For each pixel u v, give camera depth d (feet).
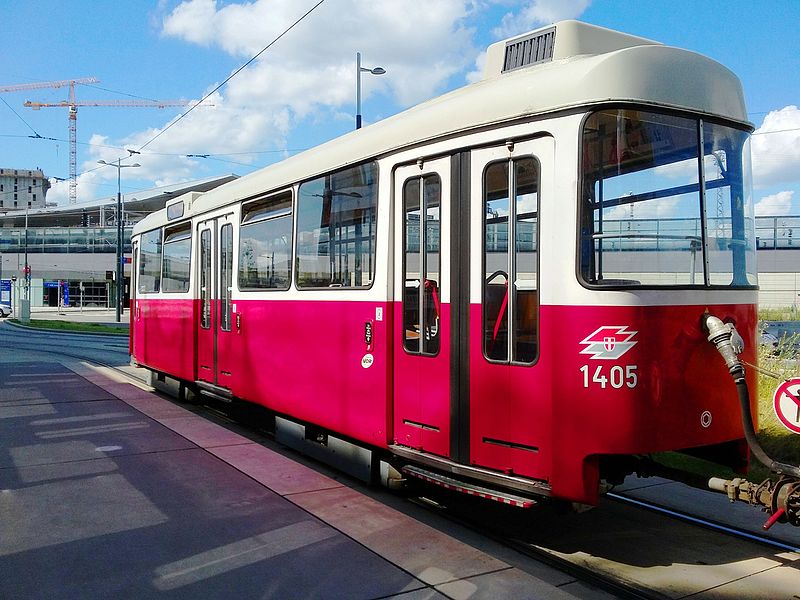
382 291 20.80
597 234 16.12
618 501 21.95
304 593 14.49
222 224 32.53
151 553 16.65
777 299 39.50
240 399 30.63
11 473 23.68
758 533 18.94
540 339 16.48
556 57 18.24
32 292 244.42
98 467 24.57
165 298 40.24
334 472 24.53
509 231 17.22
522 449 16.81
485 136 17.79
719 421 16.79
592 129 16.11
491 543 18.01
